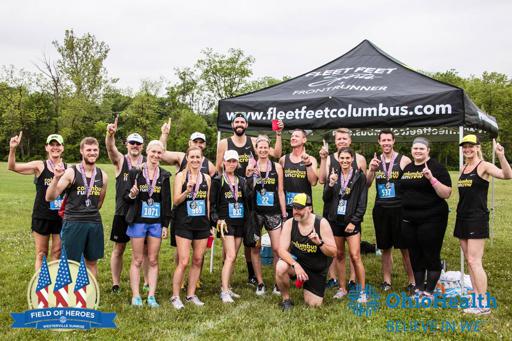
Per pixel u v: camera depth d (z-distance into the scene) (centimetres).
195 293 591
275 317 489
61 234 498
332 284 635
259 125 670
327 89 670
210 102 6425
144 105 5950
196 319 482
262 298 568
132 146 562
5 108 5319
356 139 1149
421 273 563
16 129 5347
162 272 704
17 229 1051
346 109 616
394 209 593
